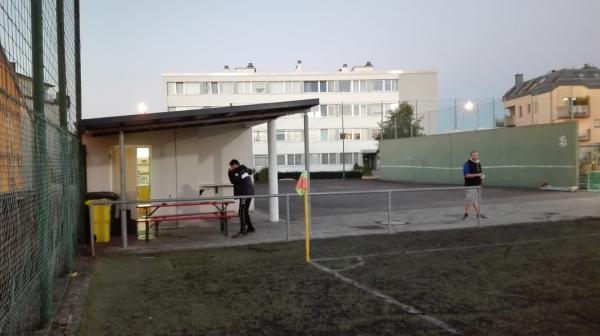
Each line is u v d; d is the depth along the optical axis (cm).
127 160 1285
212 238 1049
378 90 6438
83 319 514
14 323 369
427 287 626
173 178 1315
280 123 6184
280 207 1836
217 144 1505
